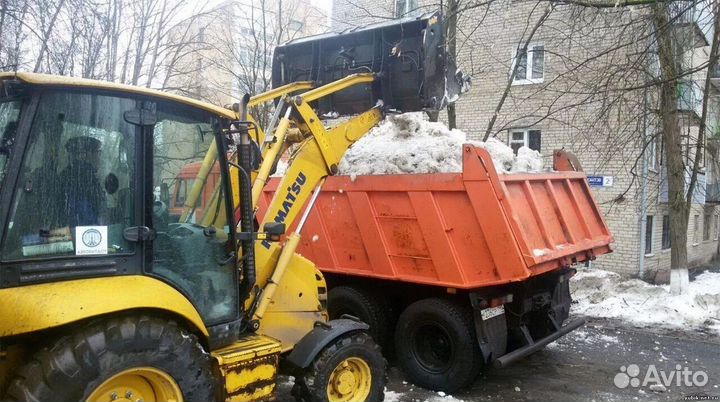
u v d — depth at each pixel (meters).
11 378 2.88
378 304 6.09
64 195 2.99
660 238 14.02
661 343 7.05
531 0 9.13
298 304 4.55
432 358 5.52
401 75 5.43
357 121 5.19
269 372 3.85
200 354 3.32
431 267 5.38
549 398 5.21
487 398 5.21
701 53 11.64
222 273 3.80
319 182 4.96
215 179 3.79
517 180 5.10
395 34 5.47
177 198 3.54
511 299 5.33
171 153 3.51
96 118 3.12
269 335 4.31
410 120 6.01
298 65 6.10
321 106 5.83
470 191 4.97
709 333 7.53
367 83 5.47
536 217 5.19
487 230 4.91
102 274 3.11
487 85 13.43
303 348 4.14
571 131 12.01
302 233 6.41
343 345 4.26
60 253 2.96
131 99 3.26
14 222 2.82
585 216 6.09
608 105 8.16
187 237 3.58
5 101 2.98
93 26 13.45
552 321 5.84
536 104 12.48
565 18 10.21
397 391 5.38
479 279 5.05
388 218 5.64
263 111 8.64
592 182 12.37
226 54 19.52
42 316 2.70
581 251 5.71
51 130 2.96
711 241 20.72
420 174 5.34
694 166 9.48
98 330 2.91
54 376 2.72
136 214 3.26
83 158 3.07
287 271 4.54
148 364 3.04
